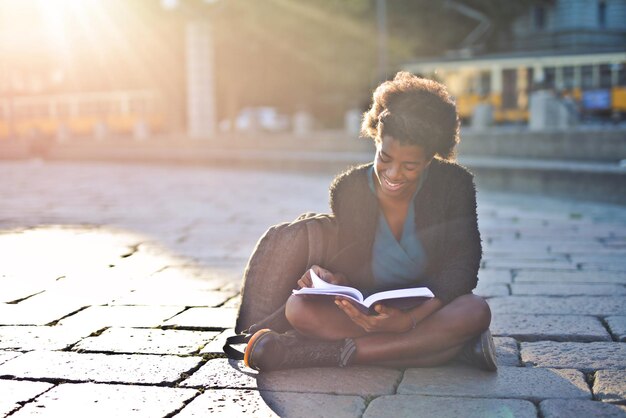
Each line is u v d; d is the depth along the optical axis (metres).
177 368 3.14
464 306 3.04
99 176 17.56
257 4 27.12
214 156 20.92
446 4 29.91
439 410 2.66
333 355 3.08
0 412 2.63
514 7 33.69
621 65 21.83
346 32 27.67
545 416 2.60
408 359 3.08
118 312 4.16
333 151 19.34
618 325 3.87
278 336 3.08
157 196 11.94
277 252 3.21
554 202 10.96
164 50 29.95
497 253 6.36
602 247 6.59
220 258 6.07
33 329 3.77
